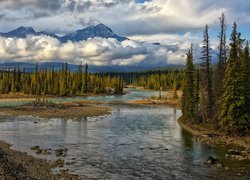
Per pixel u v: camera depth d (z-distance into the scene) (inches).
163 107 4840.1
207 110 2632.9
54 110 3981.3
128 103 5423.2
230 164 1440.7
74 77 7534.5
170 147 1840.6
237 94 2111.2
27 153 1627.7
